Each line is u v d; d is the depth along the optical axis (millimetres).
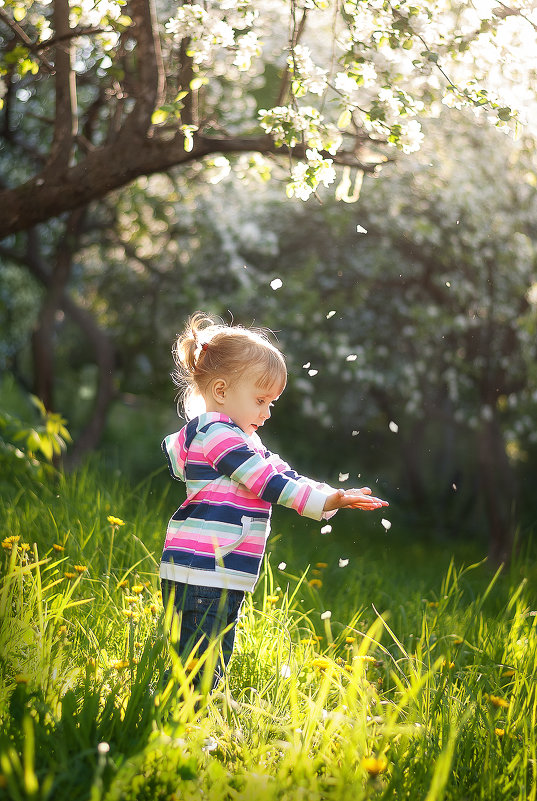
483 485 10820
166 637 2498
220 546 2754
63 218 10352
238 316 10359
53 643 2797
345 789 2035
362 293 10266
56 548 3768
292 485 2732
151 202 10250
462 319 9922
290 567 5070
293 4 3645
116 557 4066
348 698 2479
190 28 3566
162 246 11195
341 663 3068
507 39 3463
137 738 2191
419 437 14531
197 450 2857
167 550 2838
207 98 8445
